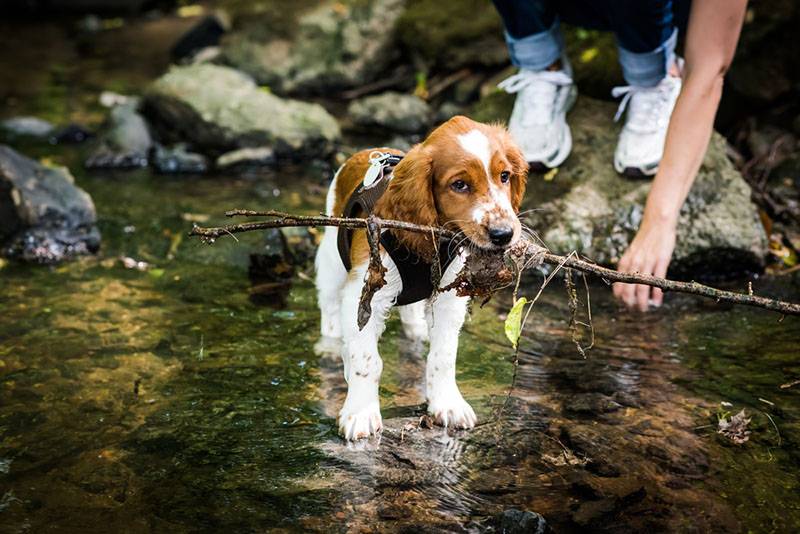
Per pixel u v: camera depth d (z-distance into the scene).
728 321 4.22
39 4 11.86
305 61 8.06
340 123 7.32
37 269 4.78
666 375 3.69
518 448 3.16
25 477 2.98
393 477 2.98
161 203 5.78
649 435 3.23
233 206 5.69
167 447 3.17
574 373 3.72
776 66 6.38
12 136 7.17
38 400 3.47
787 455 3.09
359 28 7.92
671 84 4.98
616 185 5.07
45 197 5.18
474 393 3.57
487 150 2.90
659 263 3.94
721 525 2.71
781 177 5.82
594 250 4.84
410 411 3.44
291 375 3.69
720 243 4.72
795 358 3.82
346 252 3.37
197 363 3.78
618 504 2.82
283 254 4.78
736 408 3.41
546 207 4.98
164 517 2.77
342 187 3.68
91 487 2.93
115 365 3.75
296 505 2.82
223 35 8.97
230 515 2.78
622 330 4.14
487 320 4.26
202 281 4.65
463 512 2.78
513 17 4.97
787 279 4.75
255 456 3.11
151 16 11.48
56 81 8.72
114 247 5.10
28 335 4.00
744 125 6.36
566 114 5.57
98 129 7.34
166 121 7.13
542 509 2.80
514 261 3.00
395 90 7.79
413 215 2.98
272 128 6.70
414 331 4.12
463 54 7.48
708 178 4.96
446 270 3.16
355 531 2.69
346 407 3.31
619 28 4.65
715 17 3.85
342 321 3.27
